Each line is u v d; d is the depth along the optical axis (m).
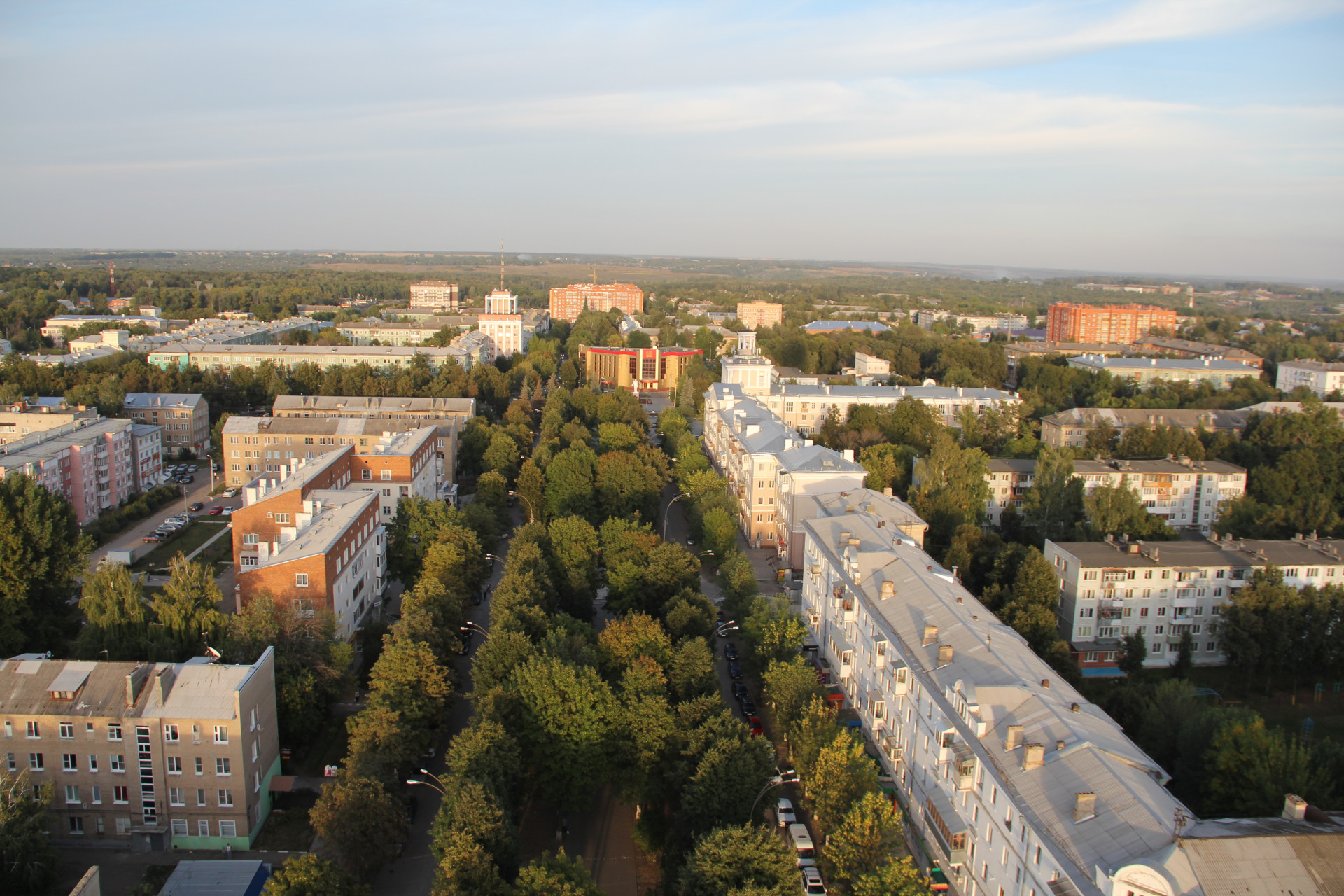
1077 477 186.00
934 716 90.62
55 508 139.00
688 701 106.62
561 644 110.06
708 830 85.31
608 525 159.50
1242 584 142.38
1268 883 59.91
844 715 115.69
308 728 106.19
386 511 185.50
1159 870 59.91
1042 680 88.81
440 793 102.75
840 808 85.75
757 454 194.25
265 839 94.62
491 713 95.75
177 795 92.38
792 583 169.12
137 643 114.38
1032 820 69.75
